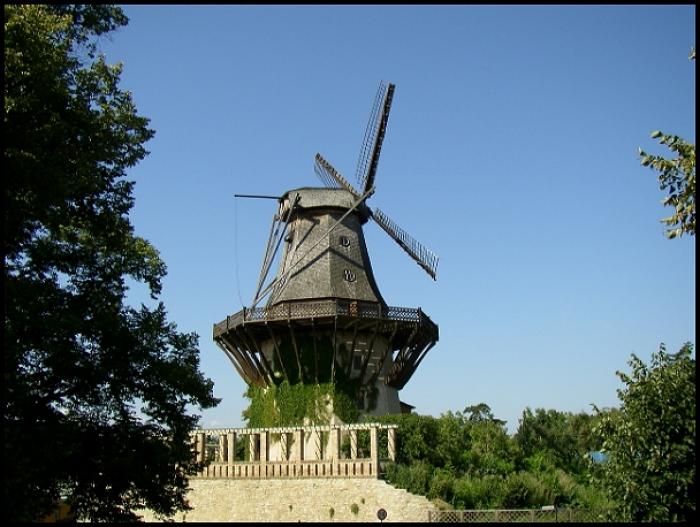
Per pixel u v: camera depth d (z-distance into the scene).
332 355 39.59
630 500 17.78
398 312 40.31
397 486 31.80
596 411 19.70
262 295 42.12
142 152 22.86
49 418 18.86
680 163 15.02
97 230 21.58
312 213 43.66
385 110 43.66
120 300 20.80
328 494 33.28
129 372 20.39
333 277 41.53
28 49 17.94
